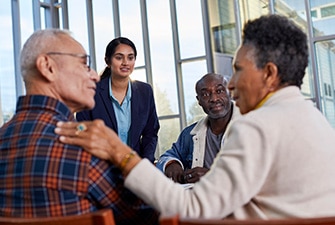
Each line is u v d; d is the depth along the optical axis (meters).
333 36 5.75
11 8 7.12
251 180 0.95
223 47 6.63
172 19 7.20
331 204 0.96
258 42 1.05
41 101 1.09
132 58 2.65
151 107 2.76
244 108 1.11
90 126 1.04
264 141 0.96
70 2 8.09
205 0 6.83
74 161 1.00
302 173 0.96
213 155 2.28
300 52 1.05
